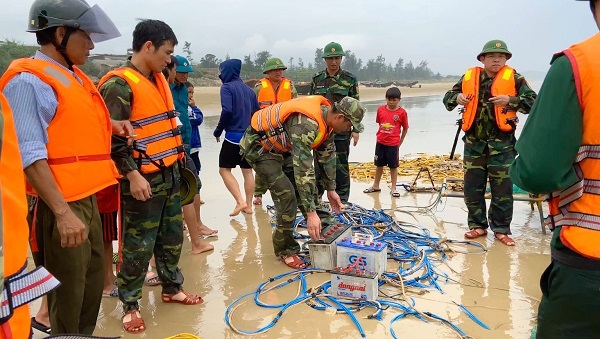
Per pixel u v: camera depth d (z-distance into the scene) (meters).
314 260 4.52
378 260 4.11
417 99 45.25
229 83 5.98
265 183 4.61
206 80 64.00
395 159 7.28
